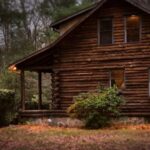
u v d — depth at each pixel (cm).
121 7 2792
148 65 2698
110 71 2802
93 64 2839
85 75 2855
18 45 6309
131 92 2728
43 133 2277
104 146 1750
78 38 2884
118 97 2538
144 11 2686
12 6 6662
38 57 2941
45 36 5944
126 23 2781
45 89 4028
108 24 2836
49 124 2748
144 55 2712
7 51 6175
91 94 2580
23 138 2056
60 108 2908
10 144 1838
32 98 3844
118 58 2777
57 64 2930
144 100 2692
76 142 1892
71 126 2659
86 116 2509
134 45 2742
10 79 3791
